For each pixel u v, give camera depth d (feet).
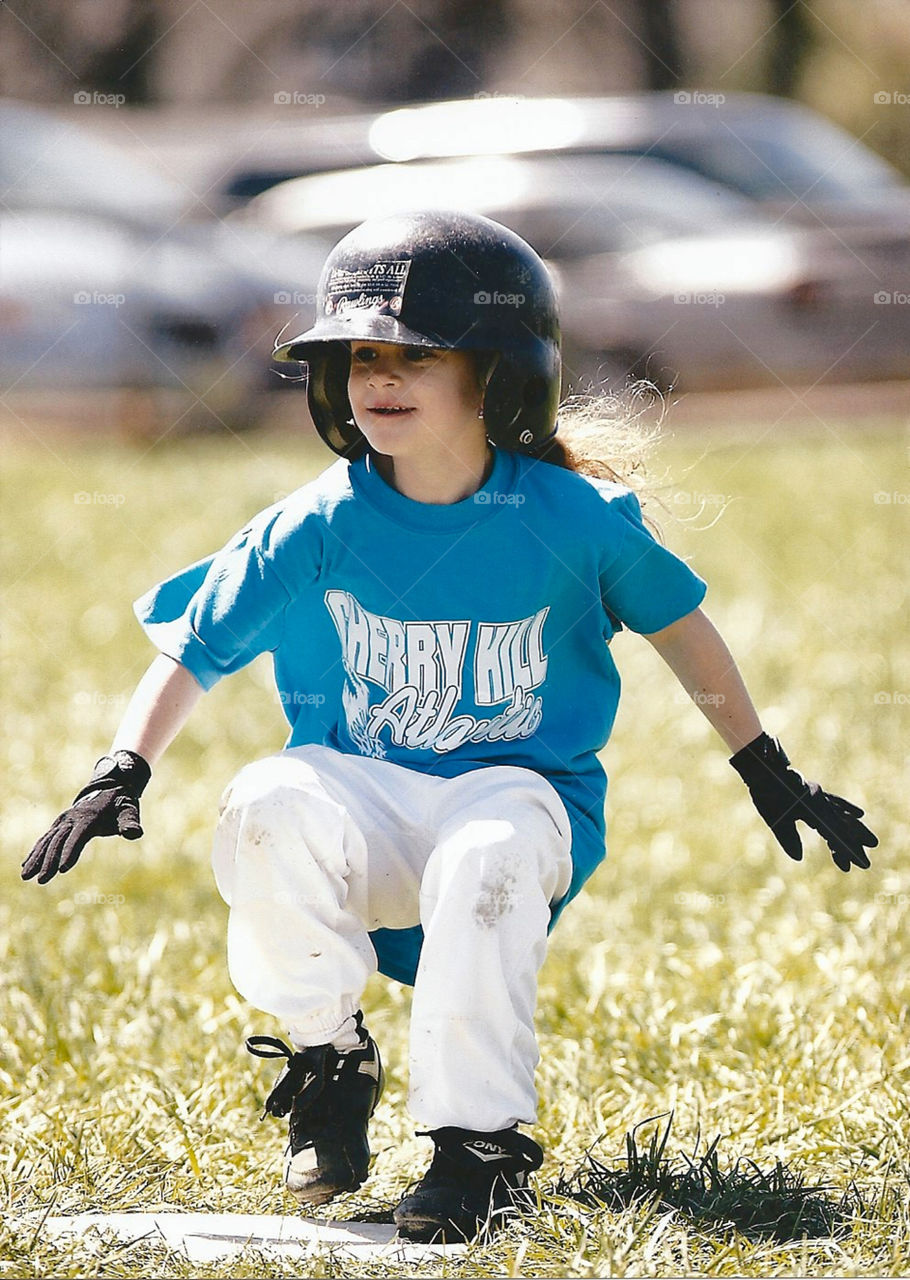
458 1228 35.27
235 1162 41.55
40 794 79.51
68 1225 35.76
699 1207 36.81
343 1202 39.09
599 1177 38.32
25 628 105.60
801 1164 40.63
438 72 239.30
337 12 239.09
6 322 151.02
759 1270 33.30
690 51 246.27
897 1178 38.63
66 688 94.99
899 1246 34.40
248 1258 33.55
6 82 241.14
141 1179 39.04
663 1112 44.09
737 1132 42.78
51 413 152.35
